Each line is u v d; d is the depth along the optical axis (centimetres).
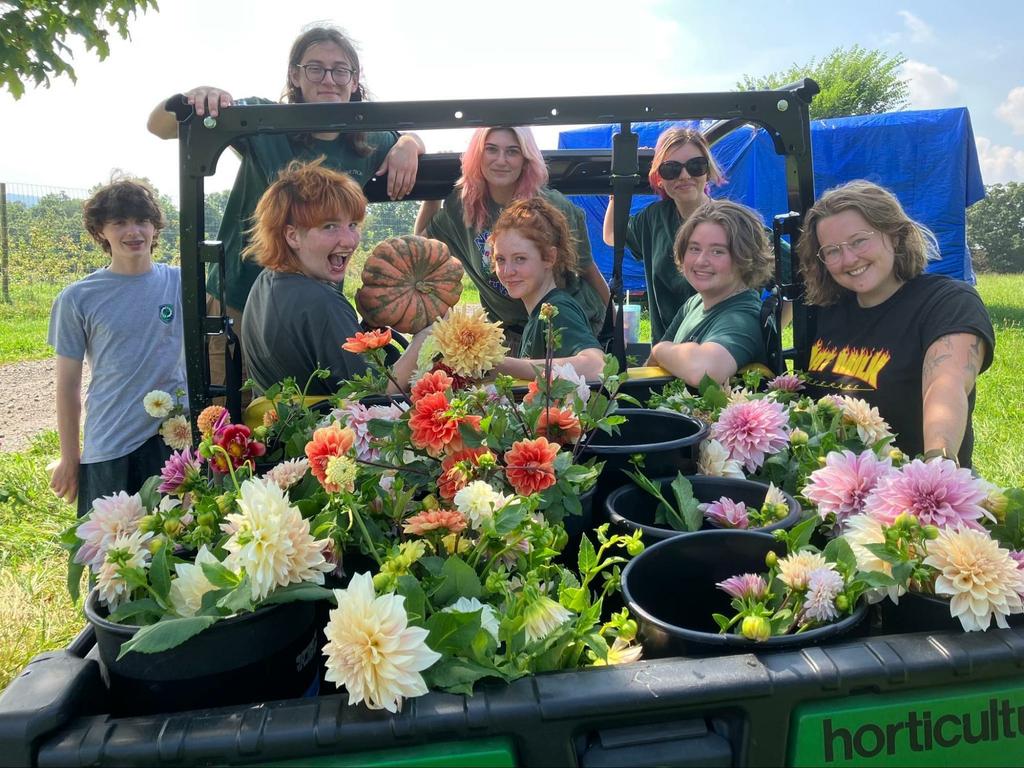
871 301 225
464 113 187
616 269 221
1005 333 1136
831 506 142
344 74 314
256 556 105
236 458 157
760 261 252
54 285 1822
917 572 114
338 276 215
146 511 136
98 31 532
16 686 100
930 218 1073
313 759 92
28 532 412
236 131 182
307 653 118
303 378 204
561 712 93
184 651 104
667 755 94
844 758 99
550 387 159
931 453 169
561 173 349
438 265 219
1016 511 131
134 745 91
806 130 211
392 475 149
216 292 303
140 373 330
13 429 710
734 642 103
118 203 324
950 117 1056
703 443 177
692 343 229
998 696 103
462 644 99
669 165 330
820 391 231
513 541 122
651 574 129
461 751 92
